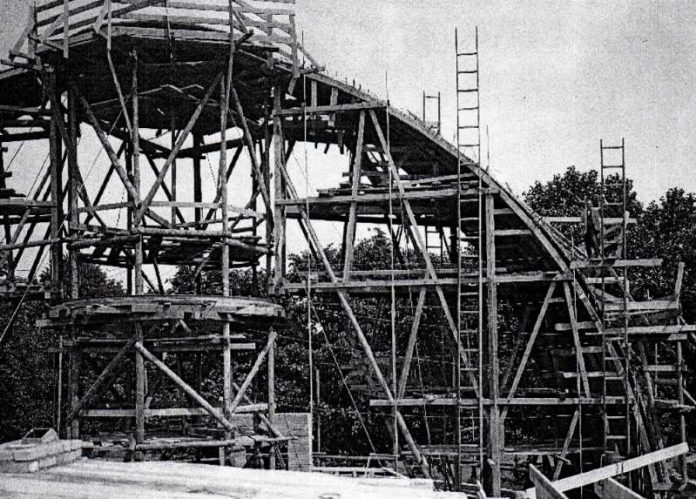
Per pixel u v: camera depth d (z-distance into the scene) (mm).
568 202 48594
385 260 48625
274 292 23984
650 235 46531
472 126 23891
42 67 21688
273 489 7094
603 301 22797
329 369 42406
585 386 23172
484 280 23656
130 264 25188
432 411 35344
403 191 24000
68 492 6891
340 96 25172
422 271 23859
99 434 22266
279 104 24391
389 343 42594
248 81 23766
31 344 43469
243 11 21438
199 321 21562
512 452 23234
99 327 21438
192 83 22781
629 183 50438
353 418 39594
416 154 26453
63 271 23188
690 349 37375
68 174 22578
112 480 7500
